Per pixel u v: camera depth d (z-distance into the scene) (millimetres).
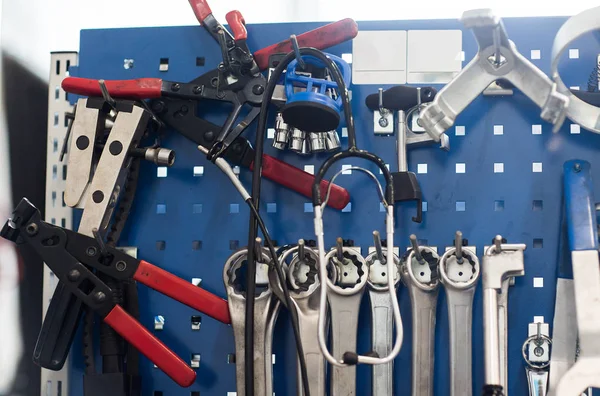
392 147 1126
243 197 1063
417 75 1138
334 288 1050
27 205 1072
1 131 1144
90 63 1188
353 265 1086
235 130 1104
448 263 1064
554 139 1108
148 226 1148
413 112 1123
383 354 1059
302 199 1126
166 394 1119
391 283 954
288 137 1103
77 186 1084
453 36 1139
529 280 1089
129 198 1136
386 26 1149
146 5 1462
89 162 1089
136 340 1055
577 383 977
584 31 974
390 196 979
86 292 1089
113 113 1122
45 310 1149
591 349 990
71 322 1087
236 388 1077
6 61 1167
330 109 993
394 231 1110
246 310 1016
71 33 1384
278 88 1103
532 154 1108
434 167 1118
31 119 1243
